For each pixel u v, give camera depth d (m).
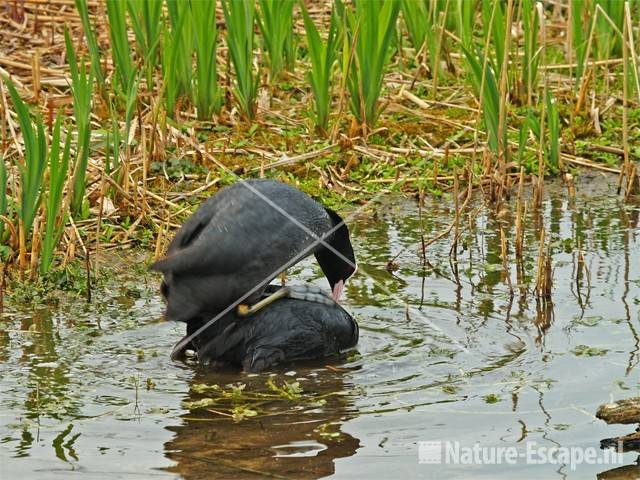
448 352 9.81
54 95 16.17
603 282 11.30
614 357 9.49
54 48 17.83
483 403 8.70
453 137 15.66
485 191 14.41
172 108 15.61
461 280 11.57
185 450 7.92
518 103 16.97
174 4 15.51
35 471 7.54
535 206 13.77
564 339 9.94
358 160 15.10
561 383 9.02
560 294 11.03
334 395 8.95
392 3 15.23
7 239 12.20
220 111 16.08
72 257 11.95
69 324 10.53
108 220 13.08
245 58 15.65
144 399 8.88
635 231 12.90
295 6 20.20
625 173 14.49
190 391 9.09
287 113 16.41
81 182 12.78
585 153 15.65
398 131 15.92
